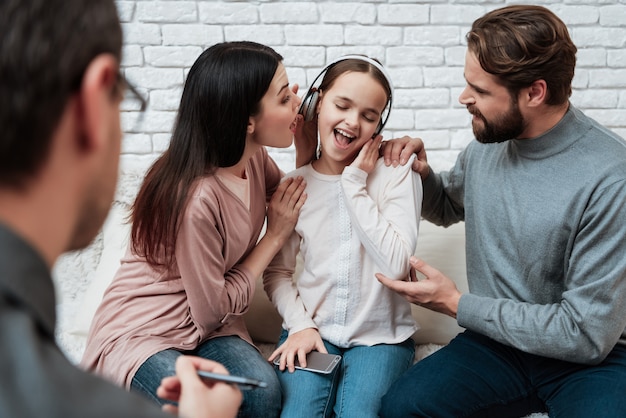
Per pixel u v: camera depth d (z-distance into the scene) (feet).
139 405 1.20
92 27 1.40
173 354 4.28
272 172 5.14
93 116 1.38
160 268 4.50
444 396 4.19
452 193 5.08
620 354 4.22
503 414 4.40
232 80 4.22
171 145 4.42
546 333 4.04
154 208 4.28
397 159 4.78
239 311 4.56
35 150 1.32
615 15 6.81
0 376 1.12
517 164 4.35
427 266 4.38
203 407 2.01
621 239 3.90
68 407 1.12
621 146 4.10
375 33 6.83
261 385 2.11
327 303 4.81
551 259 4.22
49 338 1.27
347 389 4.47
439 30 6.83
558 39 3.92
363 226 4.50
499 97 4.07
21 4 1.32
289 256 5.01
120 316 4.55
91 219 1.54
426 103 6.99
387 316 4.74
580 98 7.01
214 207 4.29
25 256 1.25
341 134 4.57
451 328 5.27
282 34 6.82
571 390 4.11
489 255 4.49
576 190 4.04
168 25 6.80
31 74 1.30
